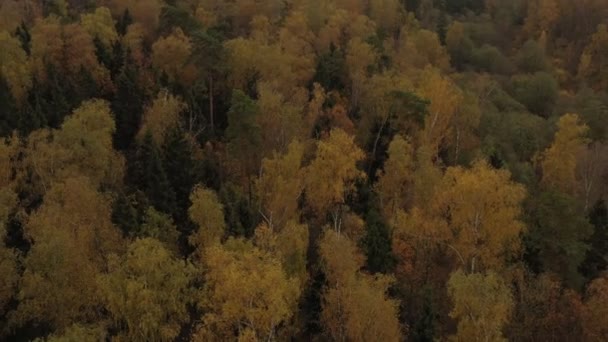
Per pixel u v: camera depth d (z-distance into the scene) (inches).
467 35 6141.7
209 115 3250.5
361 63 3668.8
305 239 2215.8
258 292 1699.1
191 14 4229.8
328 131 3120.1
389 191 2763.3
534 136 3939.5
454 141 3464.6
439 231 2427.4
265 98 2760.8
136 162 2655.0
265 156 2783.0
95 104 2598.4
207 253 1851.6
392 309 1969.7
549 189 2856.8
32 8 4055.1
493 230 2343.8
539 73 5059.1
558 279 2397.9
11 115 2768.2
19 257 1855.3
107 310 1871.3
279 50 3464.6
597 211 2829.7
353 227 2426.2
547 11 6422.2
